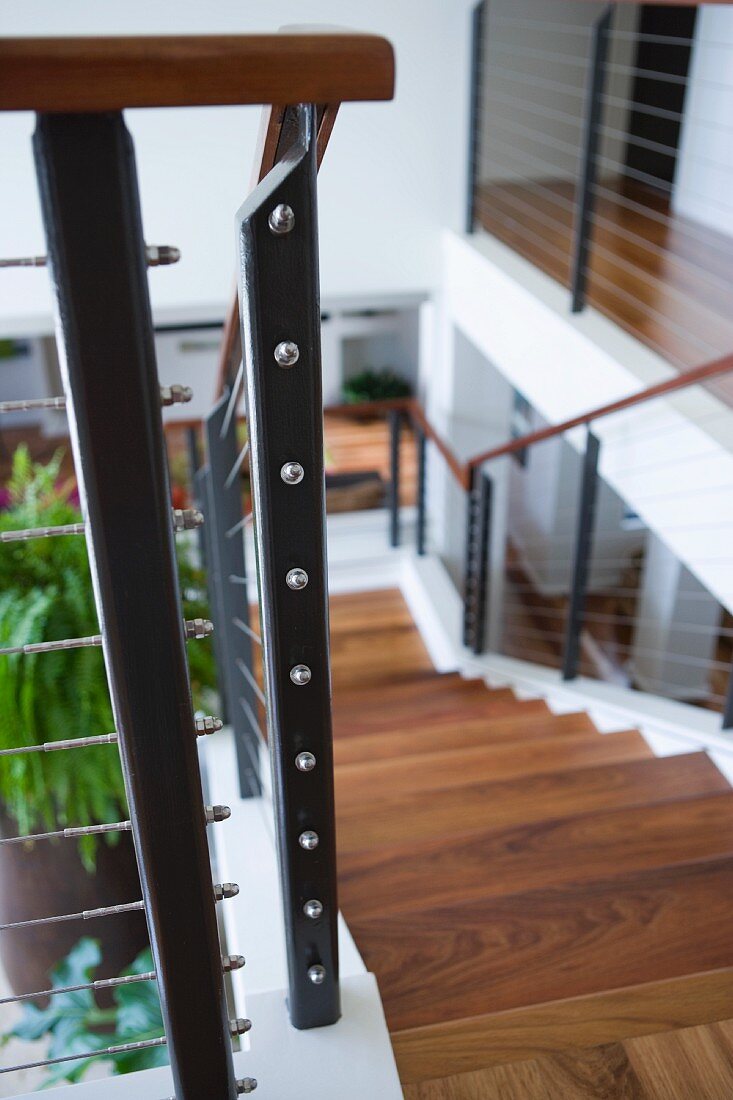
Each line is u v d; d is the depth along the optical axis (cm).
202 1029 89
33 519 209
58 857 194
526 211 462
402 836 186
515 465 619
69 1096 102
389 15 375
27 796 192
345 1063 108
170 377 619
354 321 665
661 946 142
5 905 195
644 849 170
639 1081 118
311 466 75
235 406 143
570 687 282
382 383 684
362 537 467
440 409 471
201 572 238
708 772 203
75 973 189
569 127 536
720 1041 123
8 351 660
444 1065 121
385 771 220
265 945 138
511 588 609
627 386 273
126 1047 97
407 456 598
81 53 48
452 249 415
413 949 142
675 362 274
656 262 366
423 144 403
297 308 68
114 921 197
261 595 83
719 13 381
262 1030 112
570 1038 124
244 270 66
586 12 511
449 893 159
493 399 467
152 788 74
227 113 371
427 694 304
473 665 346
